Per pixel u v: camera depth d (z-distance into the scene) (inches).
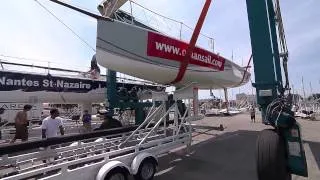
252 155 268.8
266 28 123.8
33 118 461.1
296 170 109.1
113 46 215.8
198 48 285.0
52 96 354.3
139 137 238.5
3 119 398.0
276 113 113.0
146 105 334.3
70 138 189.5
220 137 394.0
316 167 216.4
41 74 345.7
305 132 438.9
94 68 393.1
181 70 257.4
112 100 312.7
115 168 157.1
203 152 283.7
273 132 109.7
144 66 235.6
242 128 518.0
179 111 275.3
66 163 141.0
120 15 271.3
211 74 315.0
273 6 148.7
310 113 827.4
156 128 237.9
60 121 231.1
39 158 171.0
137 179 174.6
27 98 338.3
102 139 215.8
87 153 183.6
